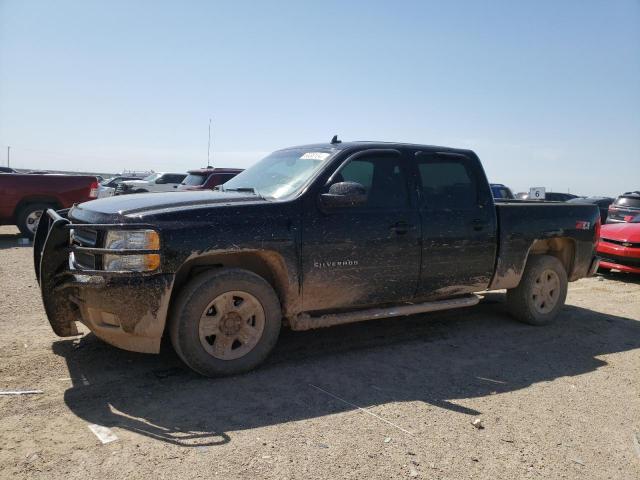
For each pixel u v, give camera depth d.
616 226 9.93
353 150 4.84
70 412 3.44
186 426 3.30
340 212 4.60
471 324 6.04
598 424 3.60
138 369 4.21
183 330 3.91
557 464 3.07
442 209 5.20
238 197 4.50
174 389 3.86
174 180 23.16
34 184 12.14
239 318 4.17
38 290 6.86
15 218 12.12
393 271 4.87
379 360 4.69
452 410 3.71
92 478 2.70
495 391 4.10
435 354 4.93
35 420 3.31
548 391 4.14
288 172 4.94
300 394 3.86
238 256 4.46
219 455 2.97
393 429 3.38
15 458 2.87
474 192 5.51
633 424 3.62
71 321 4.18
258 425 3.35
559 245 6.43
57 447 3.00
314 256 4.42
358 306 4.83
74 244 4.25
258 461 2.93
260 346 4.24
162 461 2.88
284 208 4.32
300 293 4.42
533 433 3.43
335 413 3.57
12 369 4.12
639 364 4.87
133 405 3.57
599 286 8.95
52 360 4.34
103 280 3.73
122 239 3.79
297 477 2.79
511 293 6.09
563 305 6.77
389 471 2.90
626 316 6.77
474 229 5.36
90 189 12.73
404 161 5.11
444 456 3.09
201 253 3.90
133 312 3.76
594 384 4.33
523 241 5.73
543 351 5.16
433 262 5.11
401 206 4.97
